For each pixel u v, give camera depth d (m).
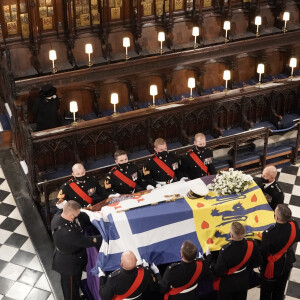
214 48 11.43
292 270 7.87
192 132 10.01
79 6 10.80
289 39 12.09
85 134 8.97
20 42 10.62
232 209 6.95
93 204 7.98
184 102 9.63
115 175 7.93
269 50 12.04
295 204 9.23
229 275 6.43
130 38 11.54
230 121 10.29
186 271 6.04
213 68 11.80
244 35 12.38
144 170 8.29
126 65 10.77
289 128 9.84
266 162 10.12
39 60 10.84
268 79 12.39
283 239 6.56
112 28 11.33
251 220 6.91
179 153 8.60
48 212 8.40
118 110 11.16
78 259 6.70
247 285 6.55
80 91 10.70
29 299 7.51
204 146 8.33
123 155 7.84
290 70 12.46
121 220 6.65
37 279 7.84
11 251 8.30
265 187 7.50
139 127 9.39
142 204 6.91
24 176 9.77
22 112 10.06
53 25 10.78
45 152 8.81
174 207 6.88
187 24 11.98
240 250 6.26
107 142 9.27
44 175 8.95
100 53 11.34
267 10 12.66
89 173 8.11
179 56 11.18
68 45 11.01
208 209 6.87
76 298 7.00
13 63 10.66
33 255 8.24
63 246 6.57
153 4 11.49
